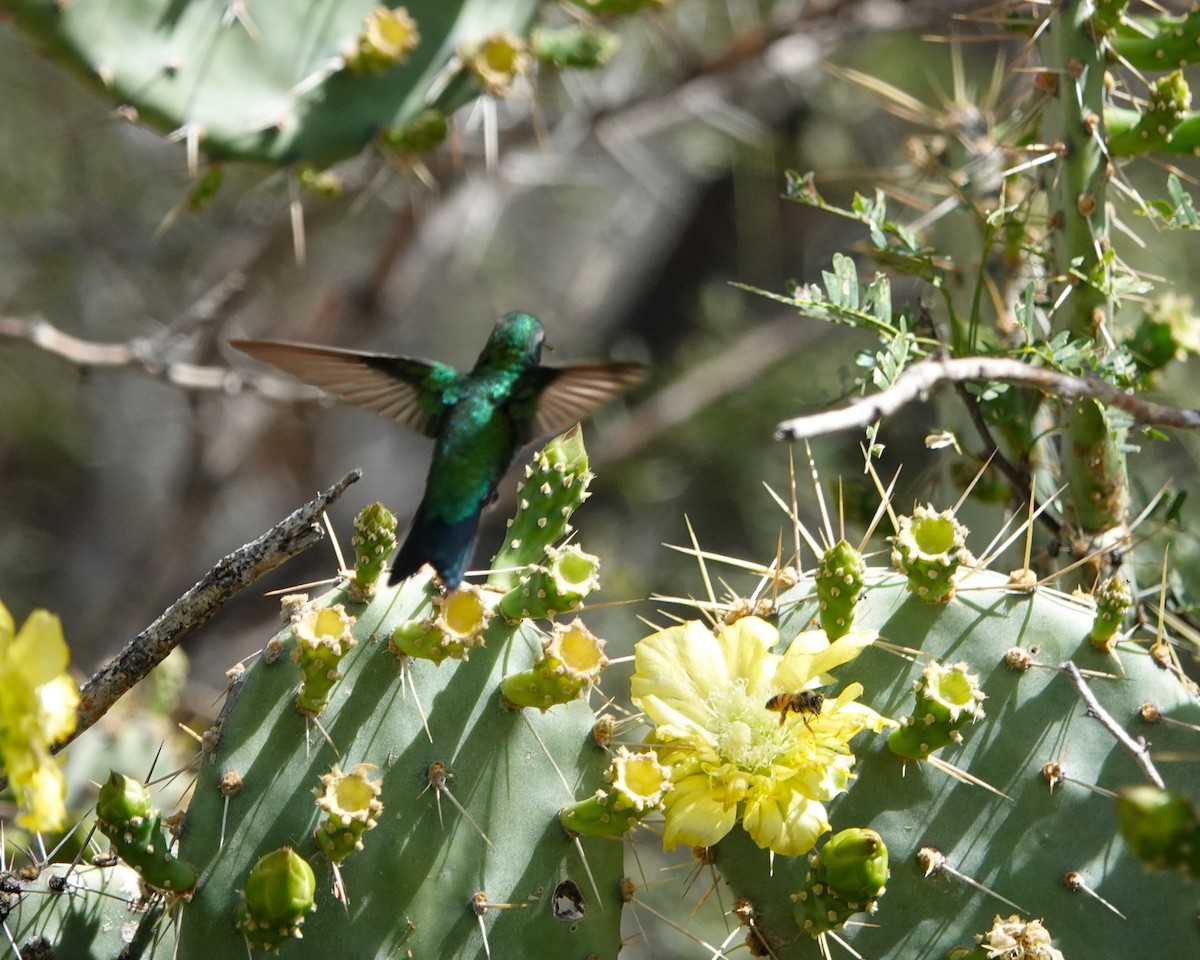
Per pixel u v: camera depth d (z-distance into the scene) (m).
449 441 3.67
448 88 3.87
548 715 3.59
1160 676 3.60
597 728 3.59
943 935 3.58
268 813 3.56
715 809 3.57
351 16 3.84
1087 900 3.58
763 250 6.18
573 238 7.38
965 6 4.78
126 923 3.57
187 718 4.05
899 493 3.86
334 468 7.29
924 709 3.57
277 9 3.82
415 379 3.68
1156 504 3.73
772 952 3.58
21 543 6.73
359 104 3.84
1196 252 4.52
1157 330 3.72
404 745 3.58
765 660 3.59
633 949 4.12
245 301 4.73
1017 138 3.75
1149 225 4.44
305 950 3.56
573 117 5.08
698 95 5.02
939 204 3.82
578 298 6.78
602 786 3.58
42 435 6.69
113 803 3.54
